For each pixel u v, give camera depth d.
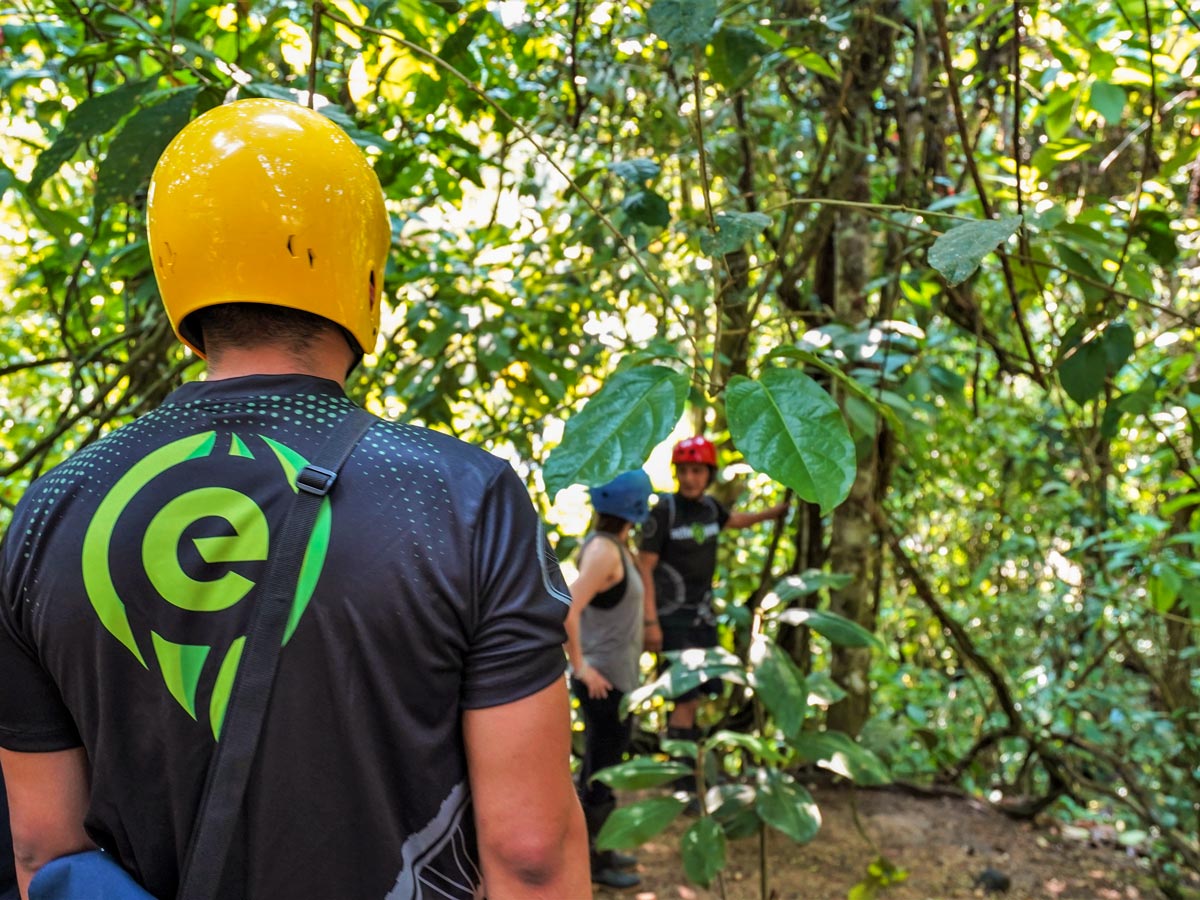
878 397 2.52
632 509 2.99
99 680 0.72
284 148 0.79
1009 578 4.73
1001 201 2.71
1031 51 2.89
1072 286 3.23
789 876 3.00
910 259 2.91
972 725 4.39
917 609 4.82
